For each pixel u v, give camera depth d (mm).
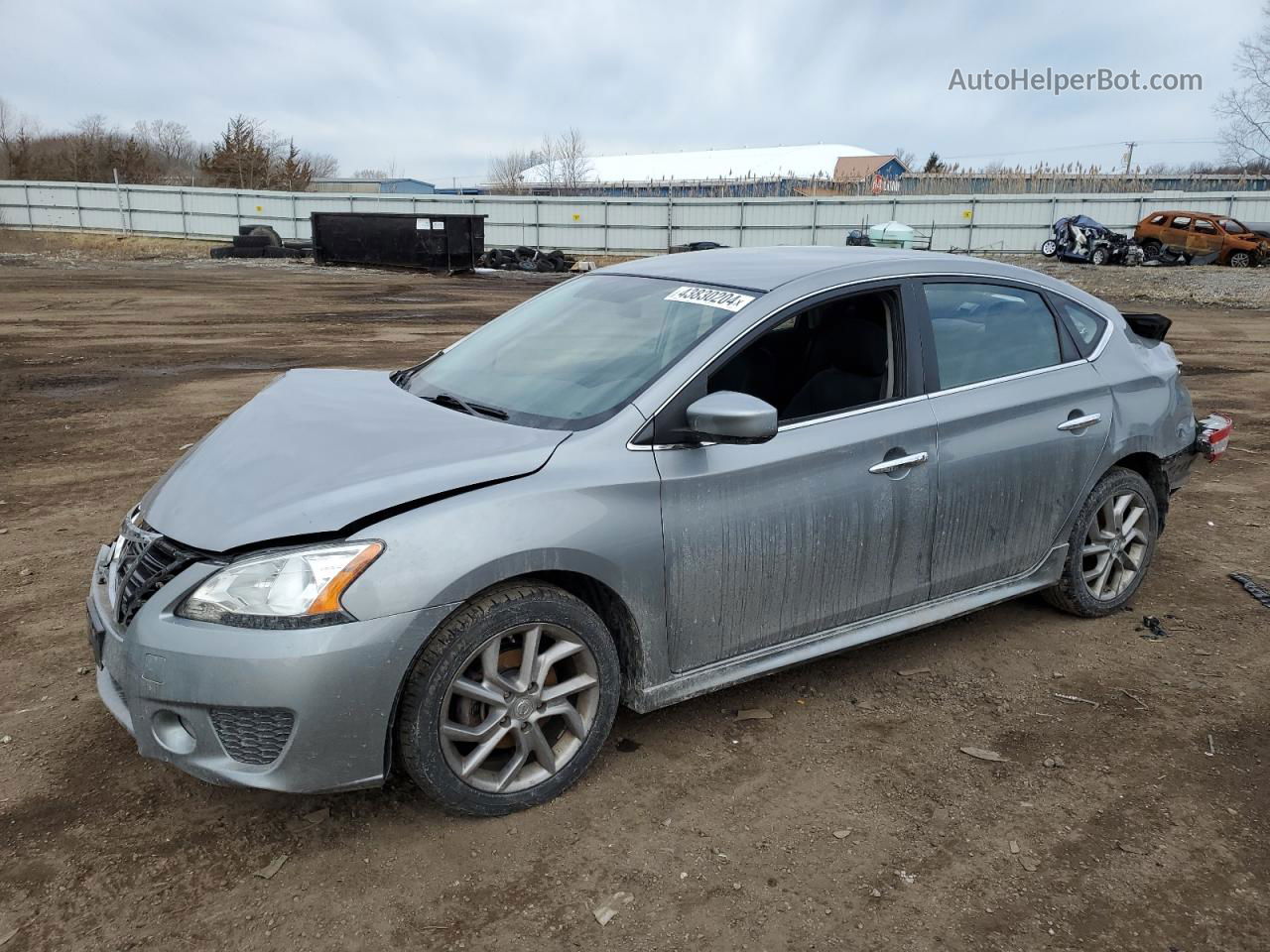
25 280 22312
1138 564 4559
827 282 3525
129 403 9133
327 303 19359
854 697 3725
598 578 2908
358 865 2693
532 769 2984
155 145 72125
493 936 2441
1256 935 2498
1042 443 3949
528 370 3533
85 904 2518
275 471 2867
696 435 3035
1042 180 44469
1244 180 42562
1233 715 3635
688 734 3430
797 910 2559
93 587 2996
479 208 41844
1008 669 3980
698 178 80312
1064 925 2525
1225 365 12773
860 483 3418
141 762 3158
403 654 2598
